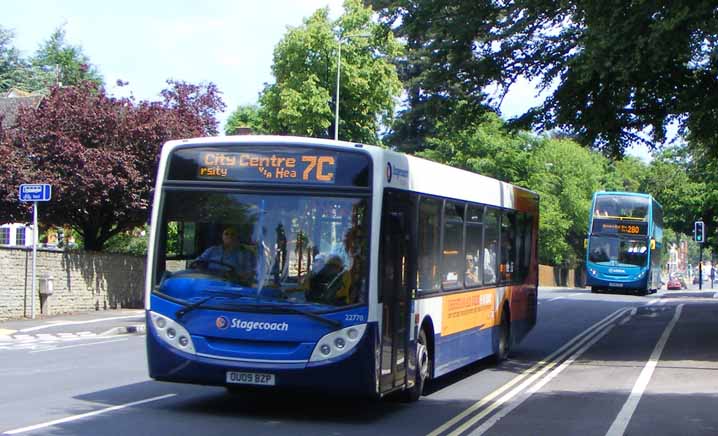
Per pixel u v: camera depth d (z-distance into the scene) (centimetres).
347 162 1023
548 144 6944
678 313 3114
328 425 1016
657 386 1391
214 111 3014
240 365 993
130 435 910
